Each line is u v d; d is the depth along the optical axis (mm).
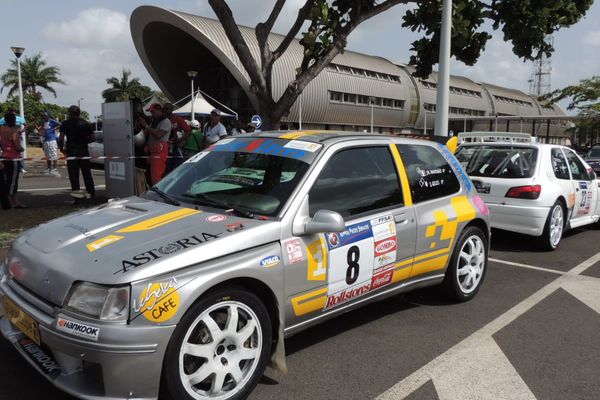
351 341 3984
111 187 9422
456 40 9219
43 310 2717
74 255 2820
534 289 5438
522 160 7371
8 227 7188
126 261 2680
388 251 3914
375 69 61156
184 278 2695
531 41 8883
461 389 3273
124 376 2508
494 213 7273
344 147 3863
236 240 2975
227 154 4043
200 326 2801
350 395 3162
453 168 4906
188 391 2723
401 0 8094
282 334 3223
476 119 69562
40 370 2752
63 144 9812
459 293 4836
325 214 3230
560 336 4168
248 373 3008
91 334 2480
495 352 3838
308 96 51656
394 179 4156
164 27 46312
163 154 8906
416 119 68000
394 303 4895
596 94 25781
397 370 3514
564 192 7418
